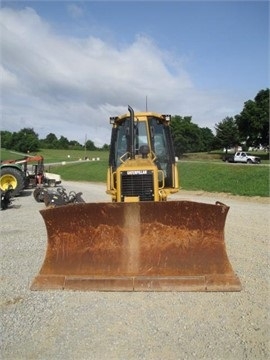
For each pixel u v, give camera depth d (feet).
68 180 124.77
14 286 17.31
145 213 16.56
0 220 35.63
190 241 16.52
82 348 11.93
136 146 24.04
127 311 14.35
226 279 16.10
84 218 16.80
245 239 26.55
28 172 70.23
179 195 66.54
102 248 16.79
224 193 65.57
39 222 34.12
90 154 288.10
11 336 12.77
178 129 250.16
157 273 16.38
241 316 13.82
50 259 17.04
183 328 13.03
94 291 16.24
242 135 200.44
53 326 13.39
